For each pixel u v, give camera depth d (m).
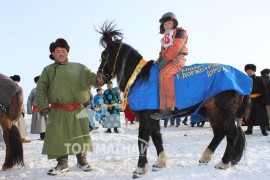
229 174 4.88
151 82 5.06
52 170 5.22
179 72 5.11
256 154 6.46
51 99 5.31
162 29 5.47
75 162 6.12
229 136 5.22
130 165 5.78
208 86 5.07
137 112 5.12
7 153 5.62
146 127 5.07
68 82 5.28
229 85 4.98
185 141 8.97
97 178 4.95
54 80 5.29
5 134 5.64
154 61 5.26
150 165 5.73
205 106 5.33
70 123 5.23
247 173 4.91
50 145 5.17
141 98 4.98
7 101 5.55
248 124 10.06
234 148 5.24
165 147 7.88
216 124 5.45
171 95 4.96
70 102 5.30
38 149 8.12
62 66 5.39
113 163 5.98
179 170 5.20
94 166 5.77
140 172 4.95
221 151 6.86
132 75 5.14
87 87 5.54
